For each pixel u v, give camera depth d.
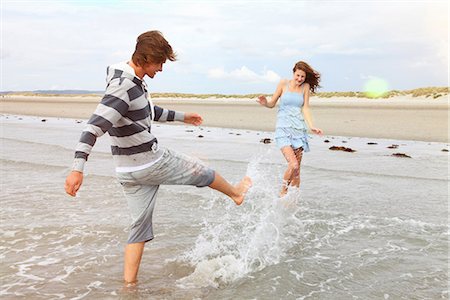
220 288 3.49
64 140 13.04
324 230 4.84
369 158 9.41
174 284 3.58
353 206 5.74
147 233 3.63
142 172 3.39
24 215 5.56
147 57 3.23
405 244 4.38
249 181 4.05
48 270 3.89
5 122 21.02
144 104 3.27
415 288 3.40
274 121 19.75
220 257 4.11
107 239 4.71
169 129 16.81
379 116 21.39
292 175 6.10
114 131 3.31
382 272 3.72
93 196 6.53
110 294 3.40
